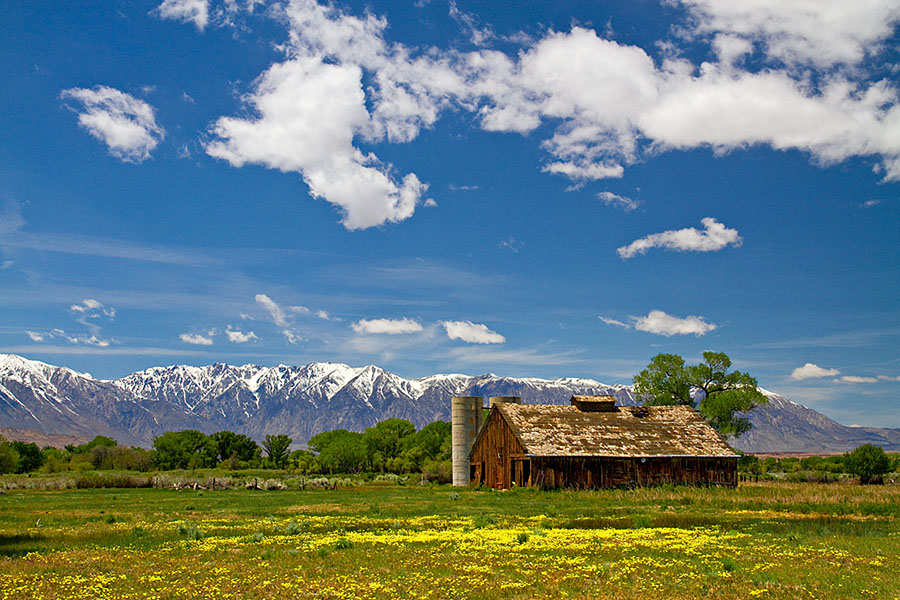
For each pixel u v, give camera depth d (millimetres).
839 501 49219
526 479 69000
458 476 81438
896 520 38219
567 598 18078
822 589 19016
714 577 20562
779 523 36125
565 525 35875
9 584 19812
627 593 18500
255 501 54906
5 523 37406
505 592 18703
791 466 140750
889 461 87875
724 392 91188
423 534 30875
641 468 68312
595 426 72312
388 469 131625
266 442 194375
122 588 19297
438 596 18250
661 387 96062
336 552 25297
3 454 118938
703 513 42938
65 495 63938
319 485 82125
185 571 21656
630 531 32469
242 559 23906
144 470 158500
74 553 25531
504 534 30688
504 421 73188
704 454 69375
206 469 162625
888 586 19328
